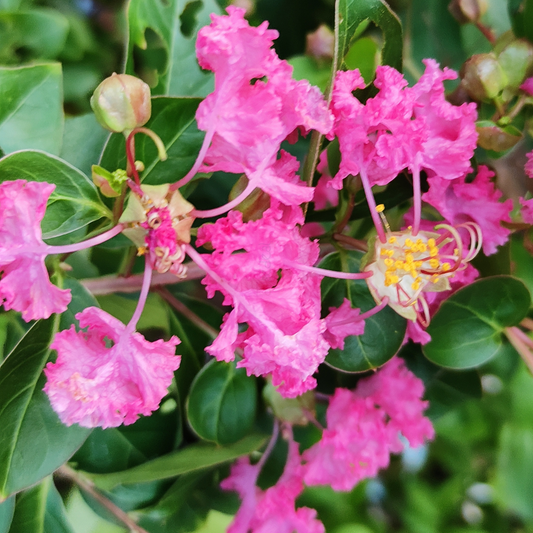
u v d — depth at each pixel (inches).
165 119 5.3
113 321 4.8
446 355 5.9
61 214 5.1
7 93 5.4
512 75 5.6
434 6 6.6
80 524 7.1
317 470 6.1
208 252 5.5
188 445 5.9
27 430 5.1
